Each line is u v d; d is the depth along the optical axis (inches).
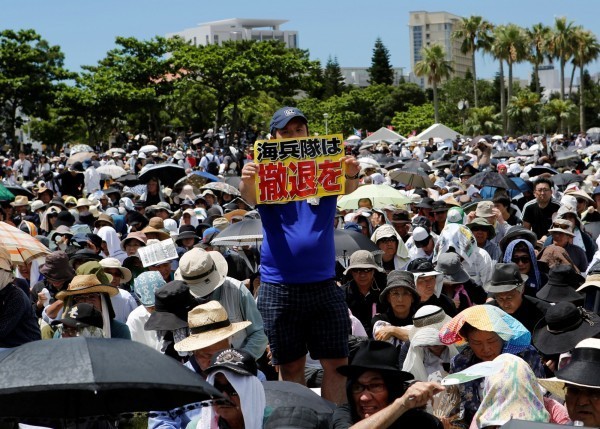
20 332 267.6
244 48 2797.7
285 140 223.3
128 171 1353.3
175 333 279.6
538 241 474.3
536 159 1237.7
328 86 5378.9
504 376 190.7
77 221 644.7
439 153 1542.8
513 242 366.0
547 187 522.0
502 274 296.0
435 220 541.0
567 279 336.5
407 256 430.6
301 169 223.3
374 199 553.6
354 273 350.3
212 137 2527.1
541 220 526.0
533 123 3806.6
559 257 405.1
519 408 188.4
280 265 224.5
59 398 181.6
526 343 234.8
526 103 3772.1
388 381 186.7
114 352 159.0
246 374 185.3
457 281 355.3
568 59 3956.7
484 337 233.8
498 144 1955.0
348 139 2182.6
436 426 183.2
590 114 4461.1
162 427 231.9
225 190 737.6
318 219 224.8
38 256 387.9
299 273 223.1
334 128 4146.2
